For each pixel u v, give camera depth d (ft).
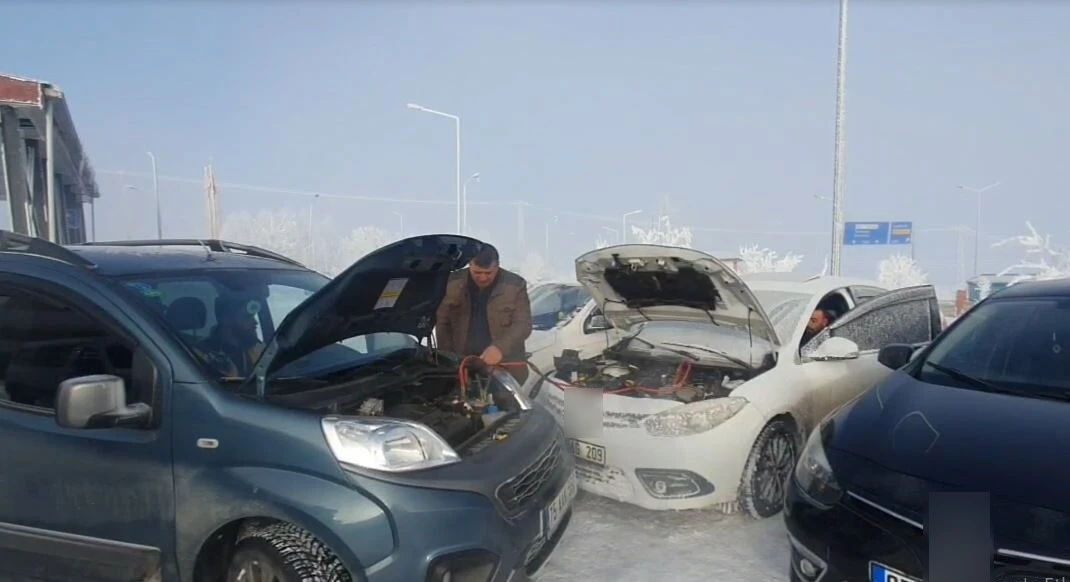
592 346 19.26
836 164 45.80
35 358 9.41
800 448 14.79
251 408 8.30
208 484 8.13
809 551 9.11
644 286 15.85
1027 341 11.64
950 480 8.13
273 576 8.18
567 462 10.96
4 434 9.03
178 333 8.99
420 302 11.53
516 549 8.64
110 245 12.05
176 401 8.44
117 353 9.09
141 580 8.49
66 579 8.86
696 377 15.72
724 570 11.76
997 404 9.84
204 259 11.54
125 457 8.47
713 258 13.83
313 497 7.79
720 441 13.14
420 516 7.84
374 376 10.58
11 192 35.01
